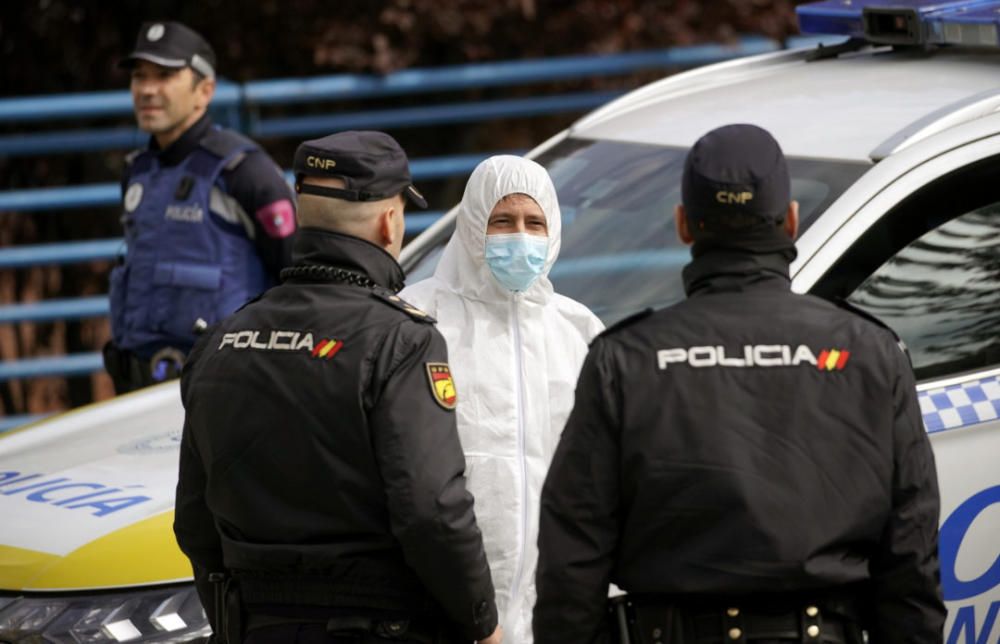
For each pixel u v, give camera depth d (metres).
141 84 15.83
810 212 11.46
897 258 11.42
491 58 30.39
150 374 16.14
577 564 8.20
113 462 12.15
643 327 8.37
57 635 10.38
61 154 30.92
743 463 7.98
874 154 11.73
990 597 11.44
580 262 12.54
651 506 8.09
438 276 10.66
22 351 31.41
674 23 30.20
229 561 9.21
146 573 10.56
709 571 8.02
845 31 14.78
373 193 9.12
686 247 12.17
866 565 8.22
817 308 8.34
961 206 11.71
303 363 8.84
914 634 8.20
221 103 25.08
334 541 8.82
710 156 8.32
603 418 8.19
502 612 10.27
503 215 10.23
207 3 29.75
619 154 13.51
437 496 8.59
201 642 10.37
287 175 28.55
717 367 8.14
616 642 8.46
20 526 11.15
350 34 29.31
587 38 30.42
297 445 8.77
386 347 8.76
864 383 8.12
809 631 8.10
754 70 15.15
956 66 13.48
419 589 8.95
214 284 15.79
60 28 30.11
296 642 8.91
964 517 11.29
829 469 8.02
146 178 16.17
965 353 11.66
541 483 10.27
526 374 10.34
